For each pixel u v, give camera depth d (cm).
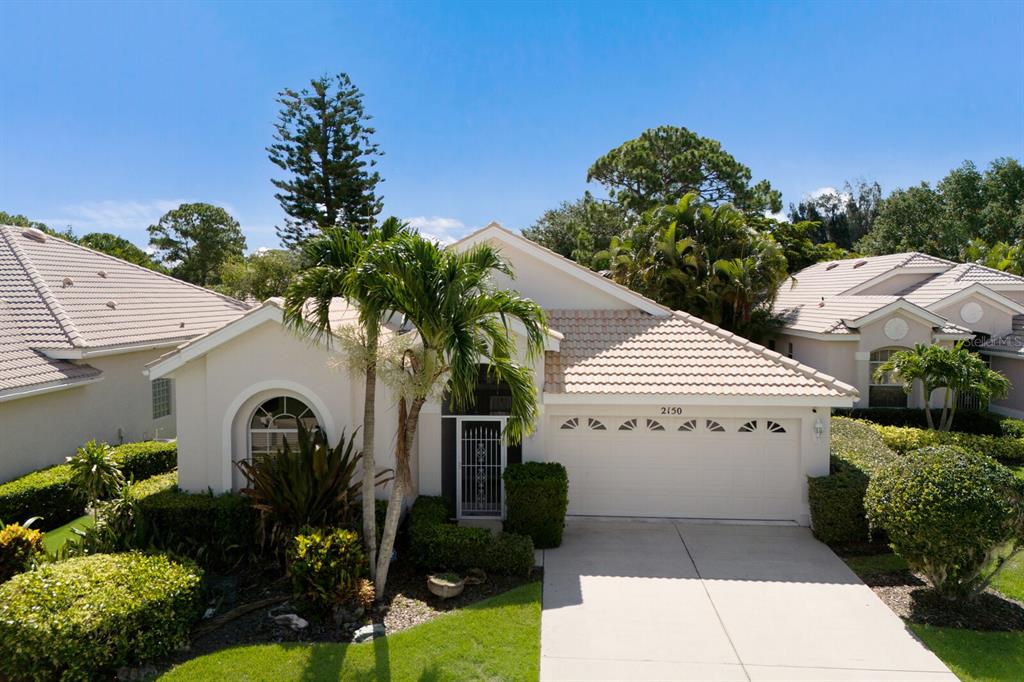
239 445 1306
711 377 1408
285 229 4166
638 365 1462
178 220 6600
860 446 1600
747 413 1396
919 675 836
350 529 1134
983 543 948
